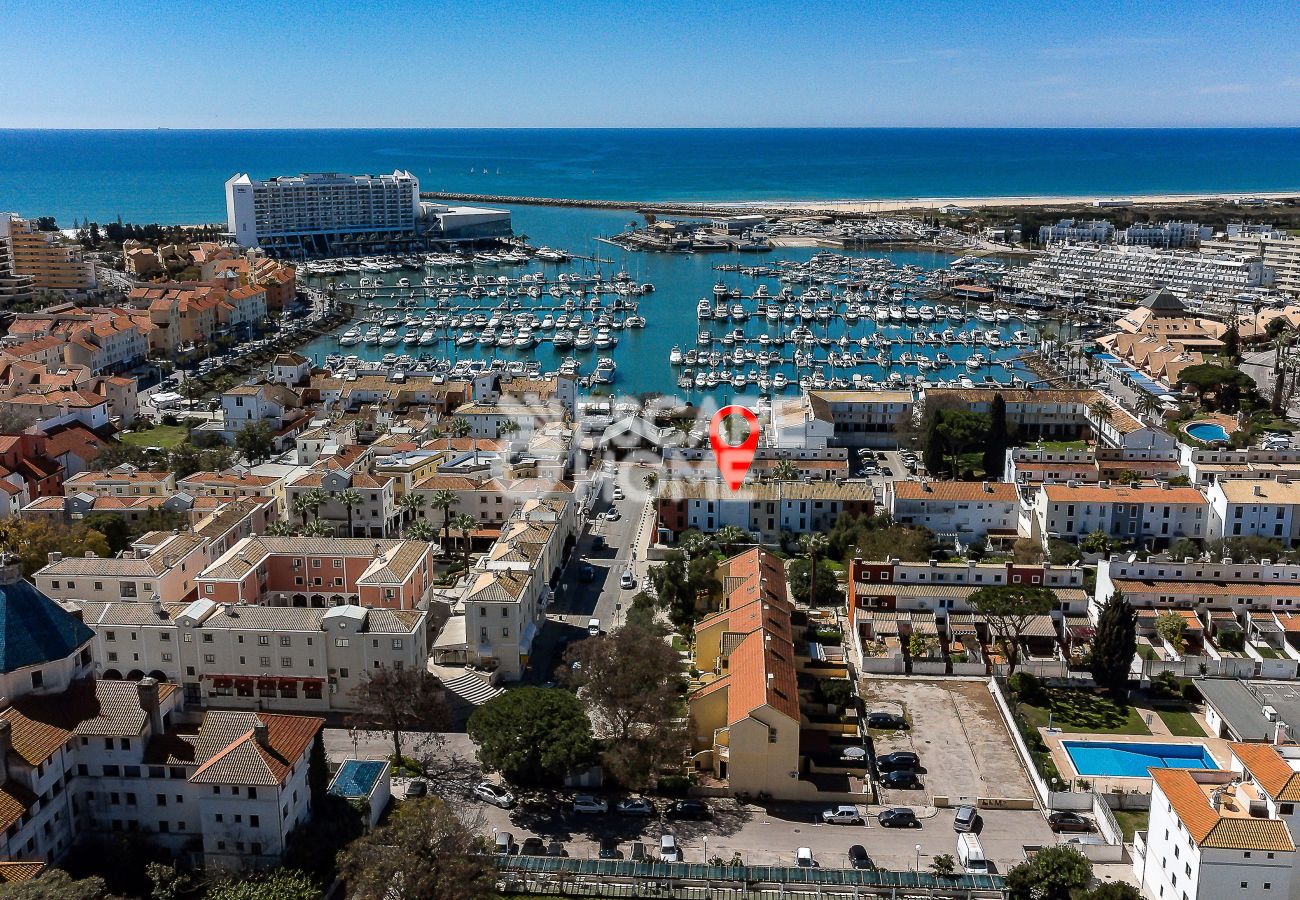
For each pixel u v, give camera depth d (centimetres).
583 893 11731
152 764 12162
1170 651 16925
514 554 18225
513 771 13488
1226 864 10719
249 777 11806
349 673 15500
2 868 10319
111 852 12031
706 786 13838
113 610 15800
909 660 17000
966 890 11644
